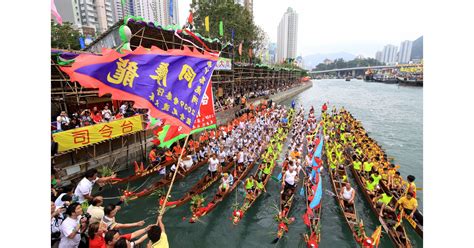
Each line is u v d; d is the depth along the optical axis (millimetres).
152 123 6152
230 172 15008
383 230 10188
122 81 3889
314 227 9859
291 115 30422
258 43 51188
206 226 10727
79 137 11461
